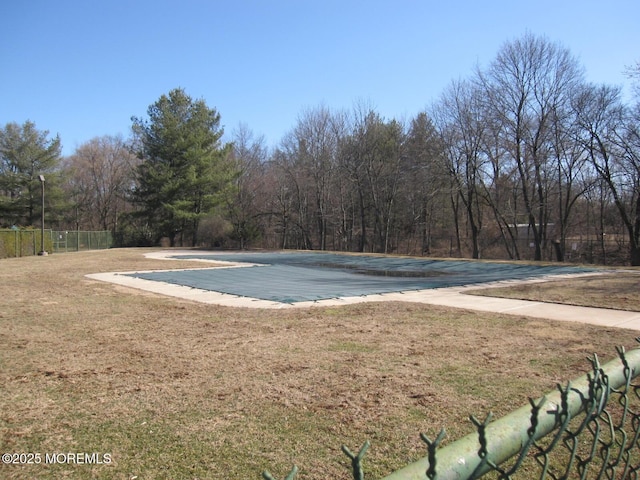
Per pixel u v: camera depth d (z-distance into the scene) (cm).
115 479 287
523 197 3403
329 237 4547
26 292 1150
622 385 177
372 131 4006
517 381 468
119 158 5116
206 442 336
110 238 4147
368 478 287
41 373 496
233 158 4431
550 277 1583
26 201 4012
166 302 1016
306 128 4041
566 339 652
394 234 4306
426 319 805
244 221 4025
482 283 1413
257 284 1394
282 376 486
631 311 890
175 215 3900
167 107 4062
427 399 419
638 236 2820
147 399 420
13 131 4019
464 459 113
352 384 461
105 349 600
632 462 302
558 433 144
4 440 339
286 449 326
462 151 3203
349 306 949
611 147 2684
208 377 483
